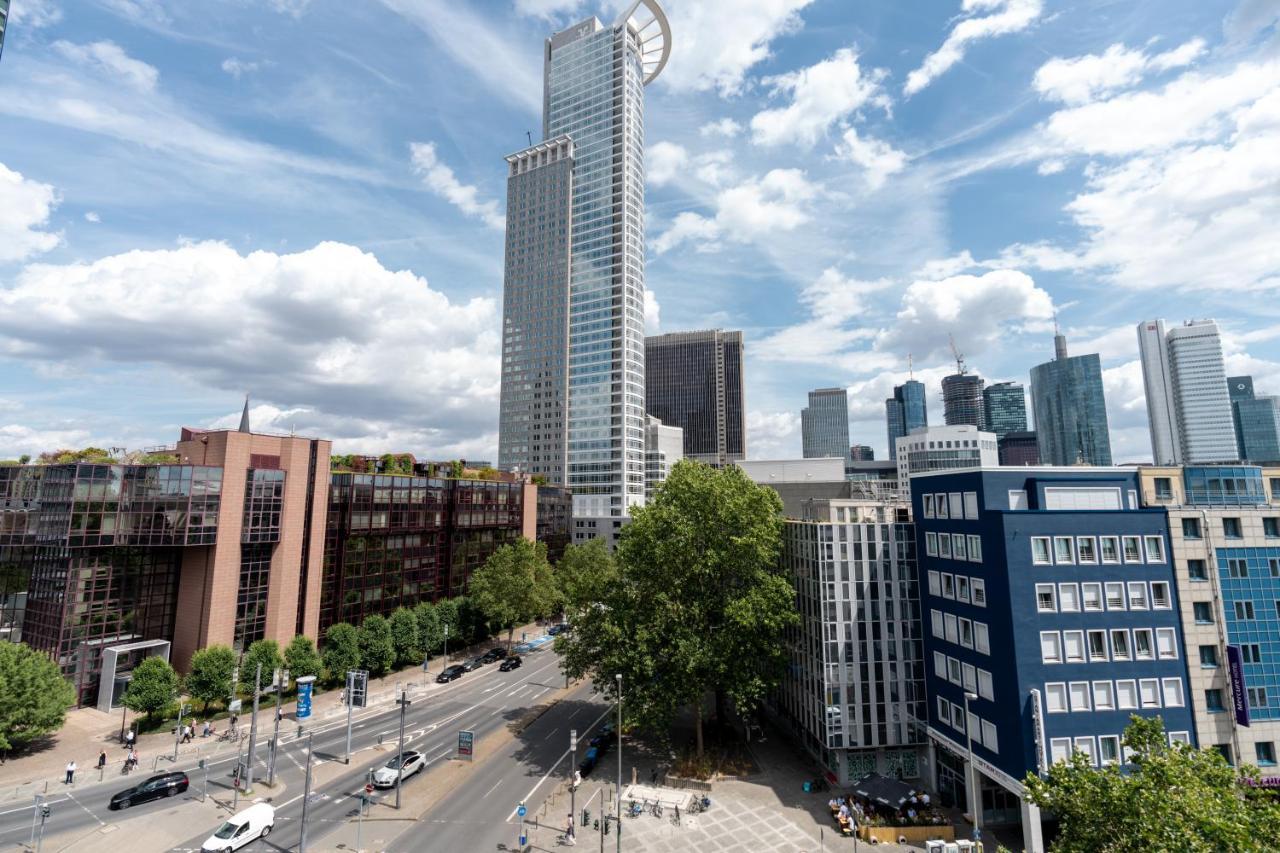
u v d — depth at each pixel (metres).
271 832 46.34
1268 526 48.81
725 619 60.69
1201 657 46.44
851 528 61.94
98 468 72.06
